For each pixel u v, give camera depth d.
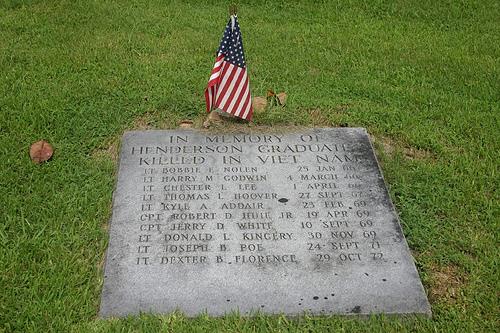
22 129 2.39
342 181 2.12
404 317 1.72
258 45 3.08
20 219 2.00
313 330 1.66
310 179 2.12
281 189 2.08
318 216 1.99
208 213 1.98
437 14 3.51
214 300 1.73
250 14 3.43
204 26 3.26
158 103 2.56
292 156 2.22
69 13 3.35
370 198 2.06
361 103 2.65
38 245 1.90
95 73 2.79
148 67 2.84
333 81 2.80
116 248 1.86
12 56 2.89
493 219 2.05
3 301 1.73
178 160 2.19
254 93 2.67
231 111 2.32
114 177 2.19
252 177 2.12
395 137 2.46
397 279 1.80
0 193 2.09
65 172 2.21
